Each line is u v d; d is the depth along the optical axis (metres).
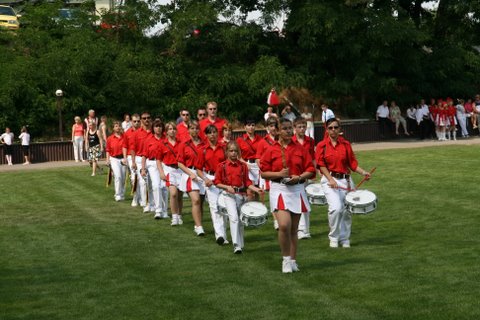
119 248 12.95
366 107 44.50
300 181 10.55
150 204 17.14
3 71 36.53
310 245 12.61
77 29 40.22
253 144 15.02
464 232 13.17
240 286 9.97
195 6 40.78
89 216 16.84
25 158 33.00
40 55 38.41
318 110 42.97
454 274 10.17
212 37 42.25
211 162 13.31
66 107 37.03
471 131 41.06
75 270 11.34
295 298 9.27
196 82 40.31
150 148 16.14
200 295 9.60
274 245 12.76
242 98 40.03
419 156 28.48
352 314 8.53
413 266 10.73
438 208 15.90
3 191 22.34
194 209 13.95
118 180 19.19
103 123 27.02
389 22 40.31
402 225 14.14
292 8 41.66
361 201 11.93
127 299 9.56
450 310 8.56
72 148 34.19
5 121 35.31
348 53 41.38
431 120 39.12
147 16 41.06
